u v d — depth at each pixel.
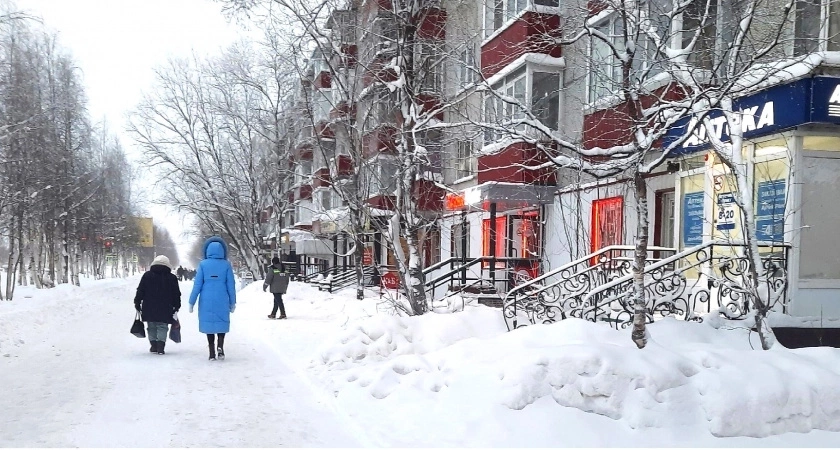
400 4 9.62
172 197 30.31
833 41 7.44
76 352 9.59
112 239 45.91
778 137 7.90
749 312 7.45
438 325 8.31
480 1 14.12
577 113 12.54
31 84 22.55
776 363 5.63
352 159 10.17
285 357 9.01
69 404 6.22
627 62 6.50
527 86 13.06
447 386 5.88
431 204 11.62
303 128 22.52
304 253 30.05
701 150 9.12
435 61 9.77
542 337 6.48
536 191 12.75
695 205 9.99
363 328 8.15
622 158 7.39
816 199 7.85
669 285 8.79
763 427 5.11
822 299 7.81
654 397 5.20
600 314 8.23
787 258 7.72
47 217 27.14
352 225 10.69
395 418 5.60
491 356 6.25
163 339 9.51
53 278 28.50
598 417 5.21
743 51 7.00
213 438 5.18
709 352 5.80
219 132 28.14
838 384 5.31
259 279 28.88
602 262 9.79
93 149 35.41
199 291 8.88
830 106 7.24
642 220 6.18
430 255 17.88
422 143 10.38
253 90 25.50
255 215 28.06
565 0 13.08
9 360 8.80
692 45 6.77
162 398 6.49
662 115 6.81
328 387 6.83
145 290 9.40
